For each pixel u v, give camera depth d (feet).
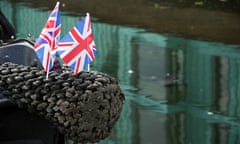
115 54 29.14
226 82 25.26
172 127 20.38
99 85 8.10
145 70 26.73
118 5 40.78
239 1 42.80
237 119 21.24
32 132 9.14
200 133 20.01
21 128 9.10
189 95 23.75
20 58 10.14
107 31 33.86
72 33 8.44
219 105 22.62
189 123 20.89
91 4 40.57
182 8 40.83
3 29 12.67
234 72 26.43
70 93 7.98
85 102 7.90
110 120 8.23
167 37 32.89
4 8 37.60
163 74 26.13
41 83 8.32
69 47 8.39
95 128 8.06
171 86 24.79
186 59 28.40
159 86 24.80
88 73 8.52
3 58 10.06
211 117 21.50
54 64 9.56
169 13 39.14
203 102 22.86
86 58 8.46
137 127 20.39
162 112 21.95
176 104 22.85
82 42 8.45
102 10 39.11
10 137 9.07
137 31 34.06
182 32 34.09
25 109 8.78
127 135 19.53
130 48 30.37
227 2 43.09
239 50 30.04
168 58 28.68
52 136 9.27
